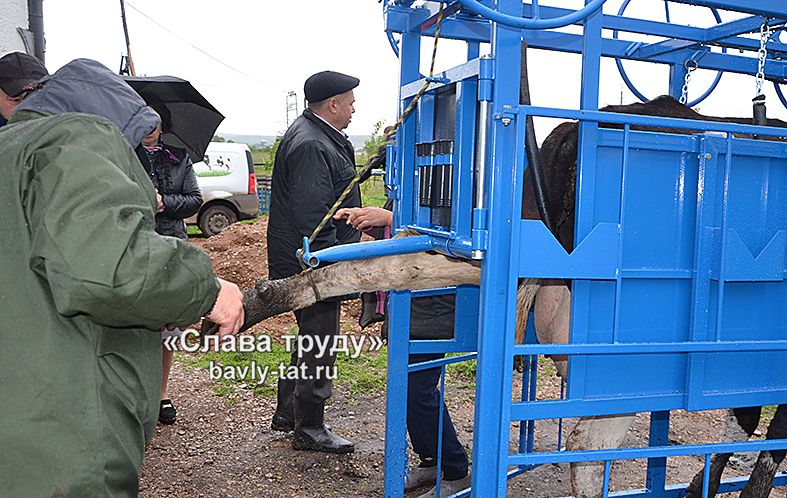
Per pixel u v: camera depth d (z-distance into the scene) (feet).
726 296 7.64
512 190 6.55
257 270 27.99
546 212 7.59
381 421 15.39
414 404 11.59
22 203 5.10
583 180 6.96
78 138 5.19
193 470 12.66
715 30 10.08
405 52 9.36
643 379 7.56
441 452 10.86
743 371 7.80
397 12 9.27
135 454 5.49
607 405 7.38
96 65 6.11
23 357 5.07
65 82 5.92
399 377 10.09
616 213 7.15
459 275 8.61
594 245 6.78
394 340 10.01
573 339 7.18
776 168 7.56
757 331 7.80
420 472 12.23
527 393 12.40
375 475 12.69
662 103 9.52
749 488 10.45
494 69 6.49
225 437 14.17
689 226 7.37
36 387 5.04
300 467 12.92
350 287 8.65
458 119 7.25
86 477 5.08
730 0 7.34
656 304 7.39
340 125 13.50
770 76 11.39
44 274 5.10
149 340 5.81
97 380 5.20
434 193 7.88
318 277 8.70
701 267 7.30
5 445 5.03
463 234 7.27
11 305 5.11
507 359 6.68
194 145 13.87
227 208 48.39
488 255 6.60
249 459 13.21
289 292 8.68
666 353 7.55
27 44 17.04
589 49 7.06
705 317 7.40
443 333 11.30
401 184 9.05
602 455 7.10
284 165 13.14
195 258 5.44
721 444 7.52
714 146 7.20
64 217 4.83
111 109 5.92
